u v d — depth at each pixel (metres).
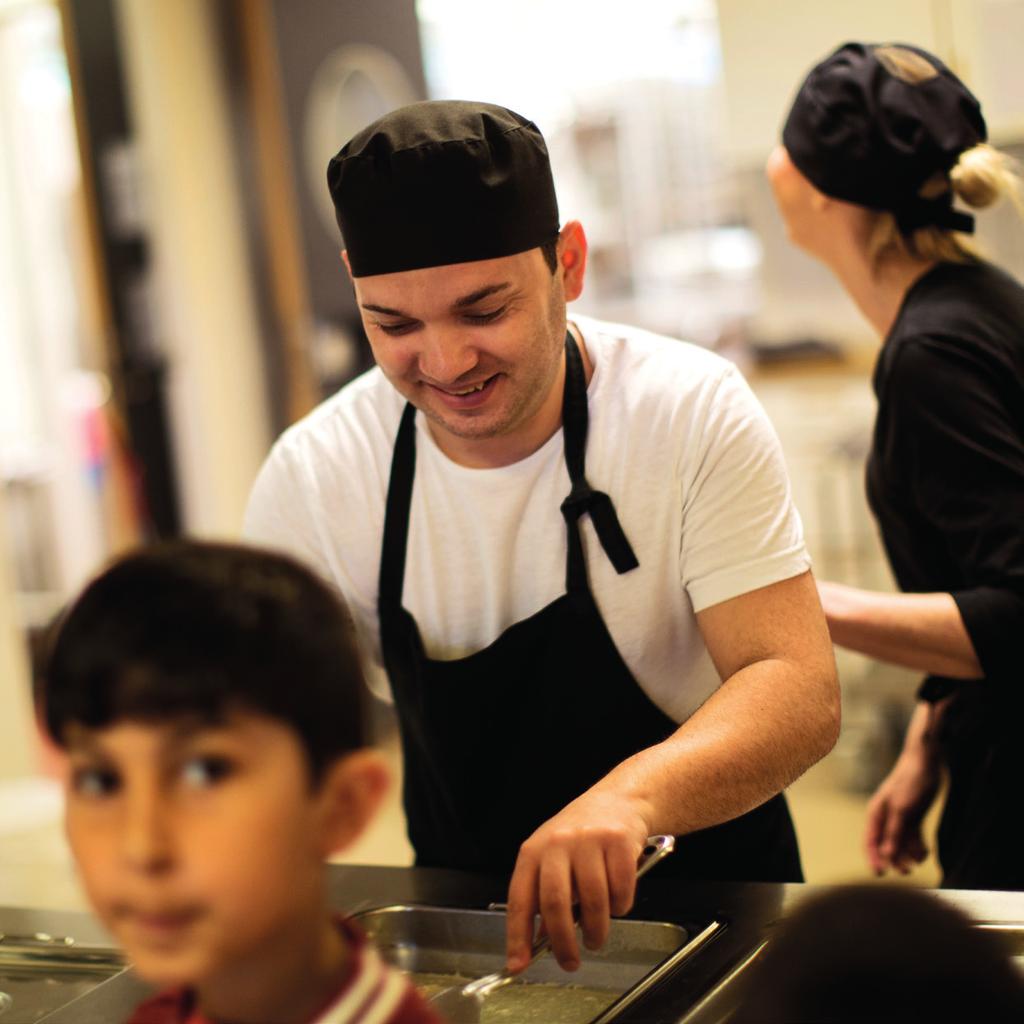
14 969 1.13
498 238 1.13
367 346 4.79
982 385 1.47
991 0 2.88
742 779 1.11
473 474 1.32
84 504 4.95
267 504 1.41
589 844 0.96
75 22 4.21
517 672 1.35
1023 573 1.42
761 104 3.09
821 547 4.07
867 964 0.58
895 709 3.62
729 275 4.75
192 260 4.36
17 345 4.98
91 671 0.56
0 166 4.89
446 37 5.12
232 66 4.45
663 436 1.28
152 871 0.56
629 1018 0.90
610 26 4.82
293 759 0.58
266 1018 0.62
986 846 1.59
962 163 1.55
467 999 0.94
